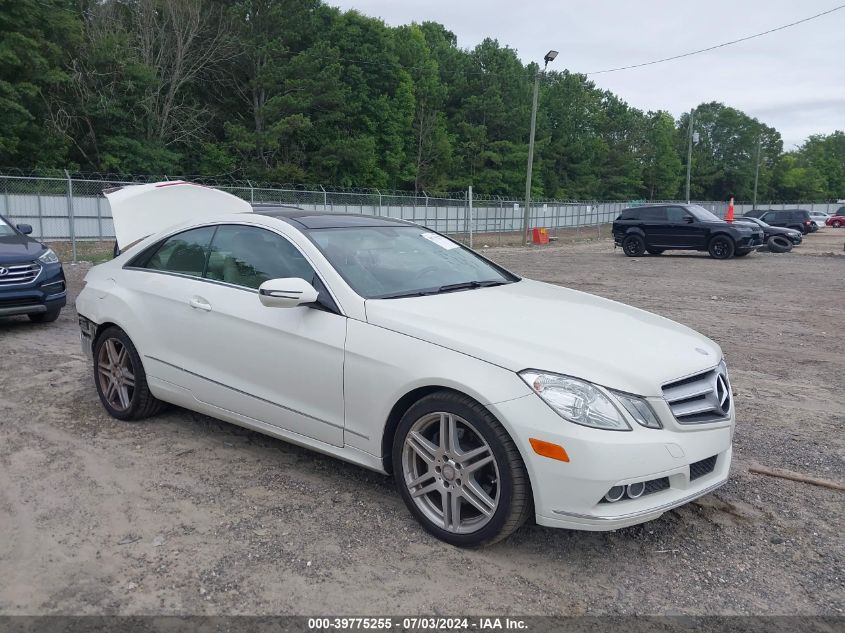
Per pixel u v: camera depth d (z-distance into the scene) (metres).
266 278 4.20
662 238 22.92
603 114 84.56
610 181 82.50
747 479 4.28
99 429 4.91
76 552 3.27
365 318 3.68
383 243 4.48
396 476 3.57
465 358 3.27
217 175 41.09
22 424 4.98
